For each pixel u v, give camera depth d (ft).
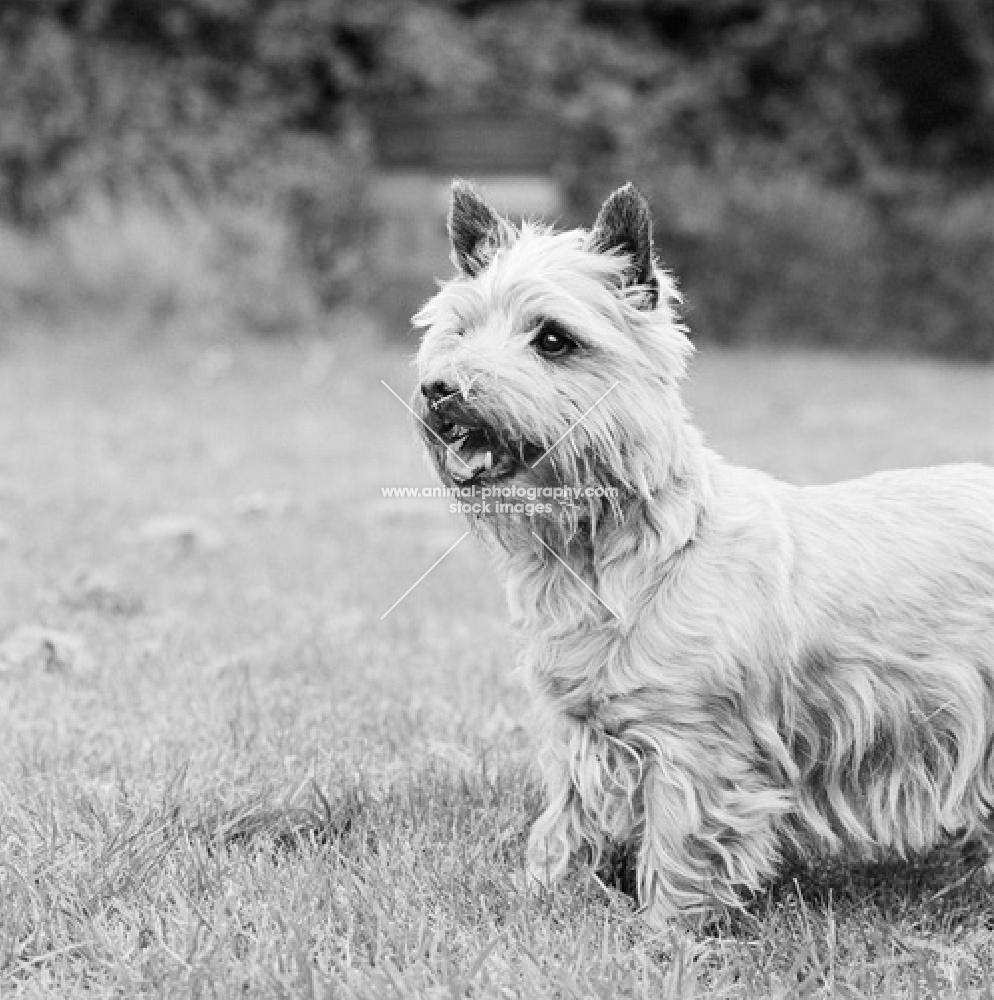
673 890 14.60
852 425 50.24
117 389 53.67
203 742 19.16
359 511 36.22
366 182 71.46
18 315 62.85
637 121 76.69
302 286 66.74
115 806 16.55
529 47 77.46
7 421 47.11
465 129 69.00
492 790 17.65
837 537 15.20
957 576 15.08
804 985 12.95
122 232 65.77
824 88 81.97
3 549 30.37
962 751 15.06
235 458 42.55
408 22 75.36
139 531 32.53
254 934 13.94
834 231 76.74
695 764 14.40
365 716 20.48
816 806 15.34
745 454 43.21
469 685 21.98
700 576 14.43
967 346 78.28
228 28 73.10
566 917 14.48
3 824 16.07
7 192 68.08
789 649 14.61
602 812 15.11
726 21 82.12
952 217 79.20
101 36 71.05
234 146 71.31
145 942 13.80
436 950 13.56
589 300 14.69
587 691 14.75
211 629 24.88
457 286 15.29
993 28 82.74
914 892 15.97
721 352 72.43
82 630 24.81
